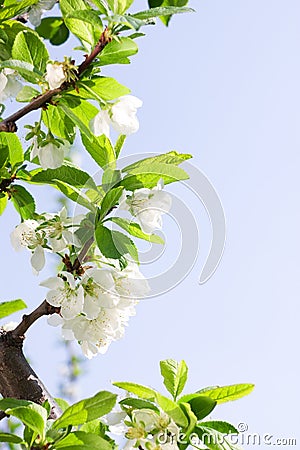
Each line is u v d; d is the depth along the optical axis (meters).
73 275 1.38
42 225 1.41
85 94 1.42
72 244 1.39
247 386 1.39
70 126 1.45
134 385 1.38
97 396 1.34
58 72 1.39
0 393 1.43
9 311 1.45
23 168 1.47
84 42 1.40
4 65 1.39
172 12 1.37
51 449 1.35
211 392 1.39
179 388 1.39
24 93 1.43
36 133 1.44
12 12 1.48
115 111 1.42
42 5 1.54
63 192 1.43
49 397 1.43
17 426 1.66
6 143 1.46
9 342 1.42
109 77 1.41
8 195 1.47
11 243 1.43
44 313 1.41
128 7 1.39
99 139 1.43
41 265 1.41
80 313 1.39
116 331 1.40
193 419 1.35
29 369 1.43
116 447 1.41
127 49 1.40
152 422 1.36
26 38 1.42
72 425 1.35
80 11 1.38
